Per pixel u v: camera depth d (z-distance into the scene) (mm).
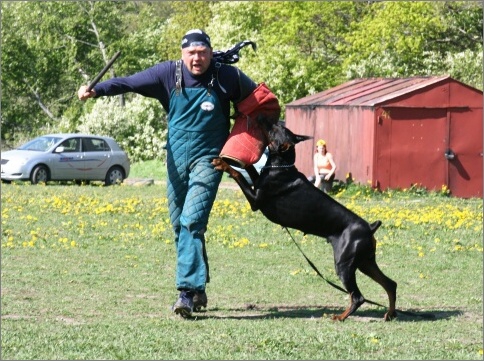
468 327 9500
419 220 19500
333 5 45562
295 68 42438
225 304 10836
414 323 9680
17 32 61188
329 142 29875
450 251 15578
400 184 27297
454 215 21000
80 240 16328
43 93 62719
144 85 9914
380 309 10625
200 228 9797
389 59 43531
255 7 49562
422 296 11641
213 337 8516
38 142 32406
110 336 8492
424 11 43188
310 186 9711
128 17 64562
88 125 45125
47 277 12398
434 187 27469
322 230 9727
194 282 9703
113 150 32844
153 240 16484
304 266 13828
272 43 45875
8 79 60594
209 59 9828
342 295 11586
